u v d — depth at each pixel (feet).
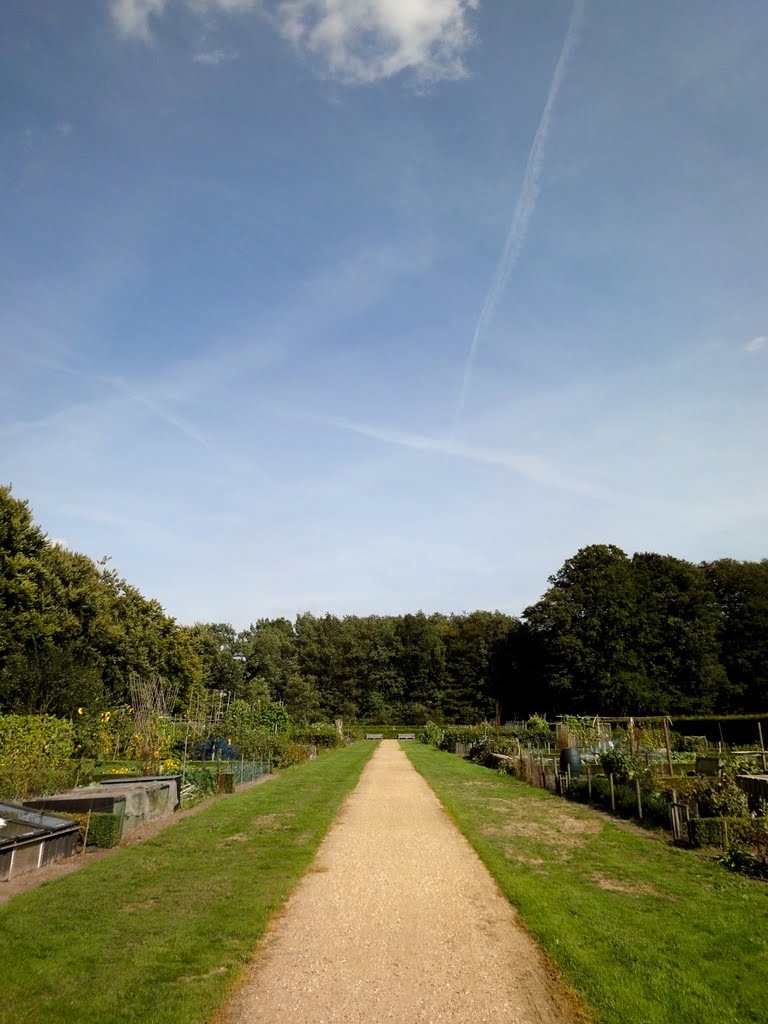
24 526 128.98
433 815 60.03
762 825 43.73
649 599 200.85
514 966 26.05
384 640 333.21
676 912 31.81
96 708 101.45
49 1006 22.57
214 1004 22.79
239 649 302.45
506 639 273.54
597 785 65.36
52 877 39.19
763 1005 22.39
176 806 63.72
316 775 95.81
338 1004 22.99
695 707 189.67
